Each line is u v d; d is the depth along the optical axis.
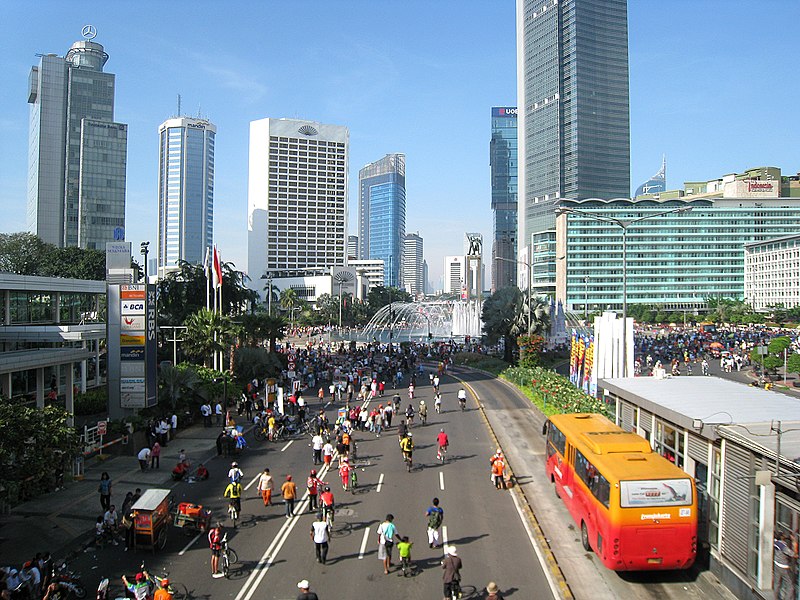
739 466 16.98
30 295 52.66
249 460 33.91
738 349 90.44
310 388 58.97
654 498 17.27
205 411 42.56
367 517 24.22
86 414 45.47
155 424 37.56
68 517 24.94
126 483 29.64
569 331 123.00
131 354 38.28
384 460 33.34
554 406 44.50
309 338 127.19
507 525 23.11
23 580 17.55
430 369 76.31
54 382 46.84
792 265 183.75
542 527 22.89
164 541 21.91
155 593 16.14
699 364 78.94
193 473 31.09
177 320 73.75
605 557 17.77
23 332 46.84
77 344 51.88
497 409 48.47
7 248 106.31
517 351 77.44
